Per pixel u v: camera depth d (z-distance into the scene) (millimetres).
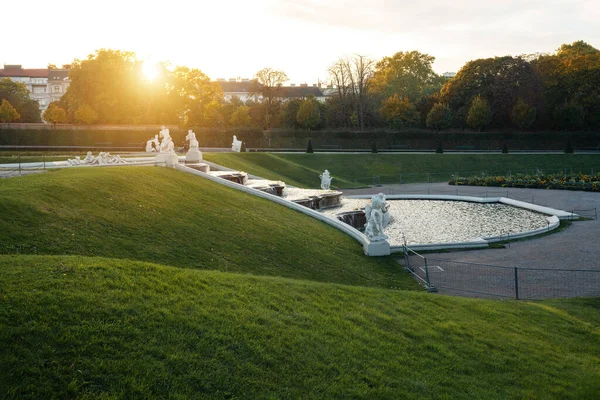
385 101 98938
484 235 33125
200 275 14391
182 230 23047
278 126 100000
